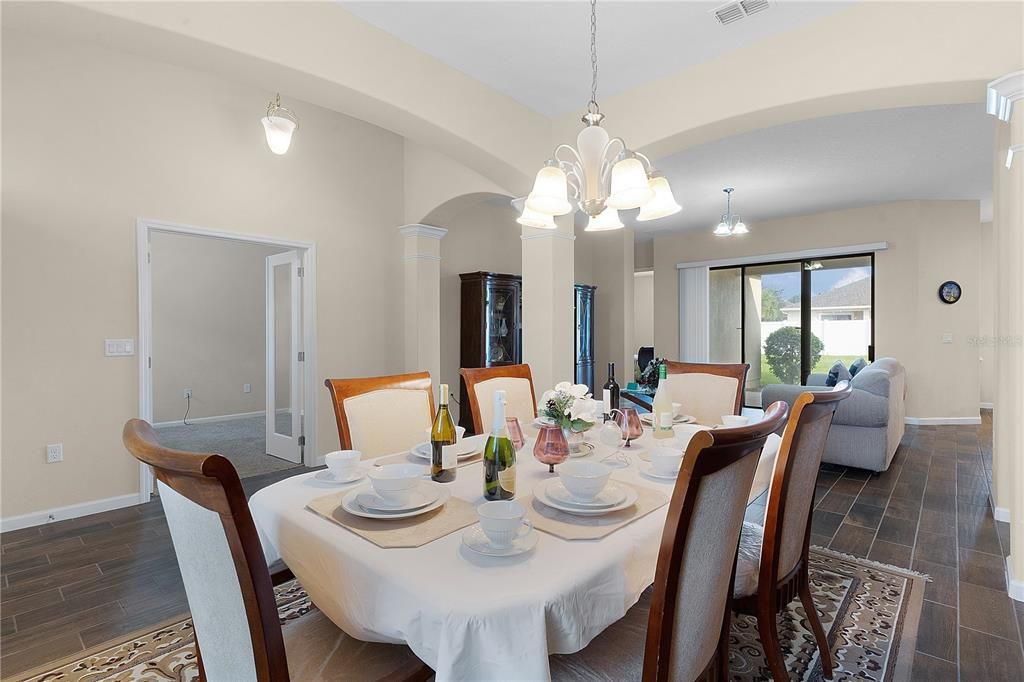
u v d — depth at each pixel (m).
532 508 1.31
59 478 3.07
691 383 2.87
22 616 2.08
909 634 1.93
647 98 3.18
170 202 3.48
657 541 1.18
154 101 3.41
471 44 2.76
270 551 1.39
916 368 6.16
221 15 2.14
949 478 3.91
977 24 2.24
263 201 3.96
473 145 3.11
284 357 4.57
